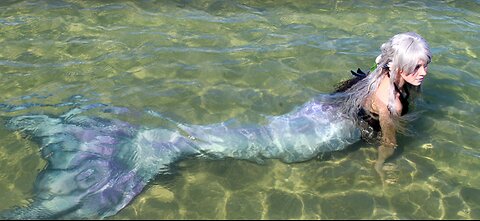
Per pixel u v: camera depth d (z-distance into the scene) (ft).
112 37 14.10
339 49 13.61
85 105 11.77
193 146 10.80
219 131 11.04
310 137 10.85
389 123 10.34
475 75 12.72
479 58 13.29
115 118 11.37
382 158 10.73
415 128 11.32
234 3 15.75
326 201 10.05
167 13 15.19
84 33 14.25
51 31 14.30
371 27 14.57
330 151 10.89
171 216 9.77
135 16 15.01
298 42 13.89
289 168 10.66
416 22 14.78
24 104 11.82
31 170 10.34
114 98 12.02
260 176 10.51
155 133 10.97
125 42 13.89
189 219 9.73
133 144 10.71
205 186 10.28
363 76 11.13
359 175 10.50
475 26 14.58
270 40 13.99
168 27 14.55
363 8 15.51
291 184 10.36
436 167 10.63
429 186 10.29
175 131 11.04
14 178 10.23
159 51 13.53
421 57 9.77
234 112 11.64
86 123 11.21
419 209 9.91
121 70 12.91
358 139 10.93
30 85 12.41
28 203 9.79
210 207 9.95
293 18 15.02
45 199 9.82
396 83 10.15
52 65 13.04
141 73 12.80
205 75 12.75
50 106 11.76
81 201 9.78
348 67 12.95
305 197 10.13
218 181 10.39
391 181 10.38
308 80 12.55
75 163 10.32
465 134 11.24
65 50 13.57
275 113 11.58
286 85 12.41
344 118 10.79
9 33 14.17
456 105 11.87
